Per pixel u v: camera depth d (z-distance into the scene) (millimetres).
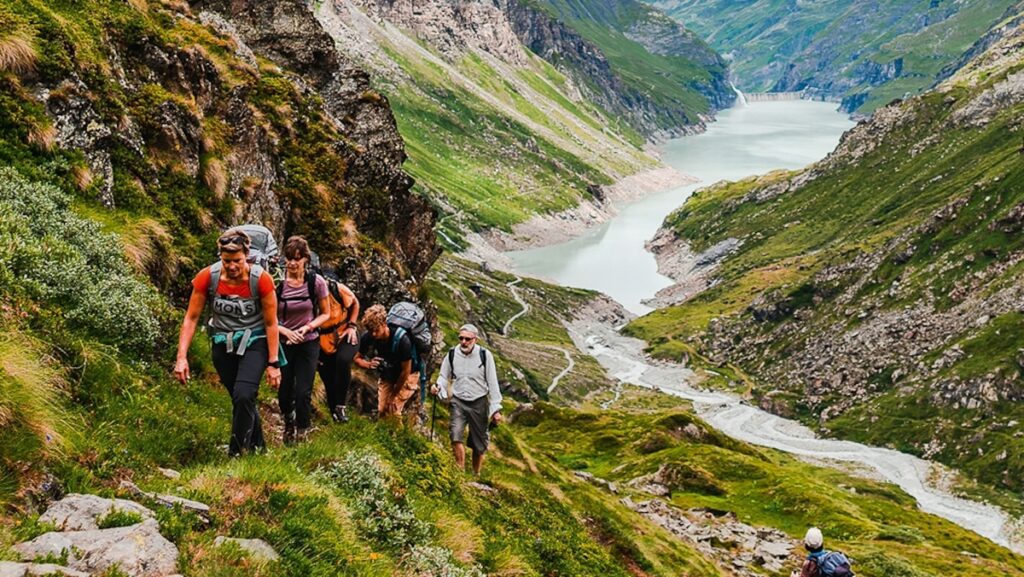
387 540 11867
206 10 39844
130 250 18516
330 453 13711
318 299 14617
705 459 84438
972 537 81188
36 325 12758
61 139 19500
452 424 20422
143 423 12703
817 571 19953
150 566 7855
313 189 32344
